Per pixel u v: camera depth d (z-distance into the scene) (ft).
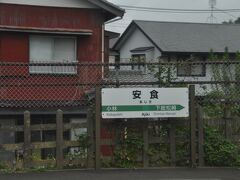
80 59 48.49
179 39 87.25
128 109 29.76
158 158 30.63
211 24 97.35
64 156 29.78
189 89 30.55
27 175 27.55
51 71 45.03
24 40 46.80
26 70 44.52
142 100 29.89
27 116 29.12
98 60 49.03
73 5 48.37
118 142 30.30
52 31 46.98
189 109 30.60
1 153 29.60
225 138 31.22
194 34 90.79
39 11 47.62
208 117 31.40
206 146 30.81
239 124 31.48
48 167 29.50
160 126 30.78
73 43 48.42
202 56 83.76
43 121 43.14
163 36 87.97
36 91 43.39
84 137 29.86
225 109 31.55
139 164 30.48
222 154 30.68
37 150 29.86
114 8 48.67
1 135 36.91
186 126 31.04
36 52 47.19
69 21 48.34
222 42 87.81
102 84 31.89
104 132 30.30
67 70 45.27
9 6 46.75
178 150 30.94
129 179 26.50
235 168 30.19
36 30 46.50
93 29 48.96
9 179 26.35
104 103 29.58
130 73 39.27
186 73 34.14
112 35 67.31
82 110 42.39
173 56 82.58
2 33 46.11
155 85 31.99
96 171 28.86
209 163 30.94
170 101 30.14
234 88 32.78
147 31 89.97
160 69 31.78
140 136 30.50
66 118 42.47
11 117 42.80
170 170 29.37
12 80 44.11
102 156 30.27
